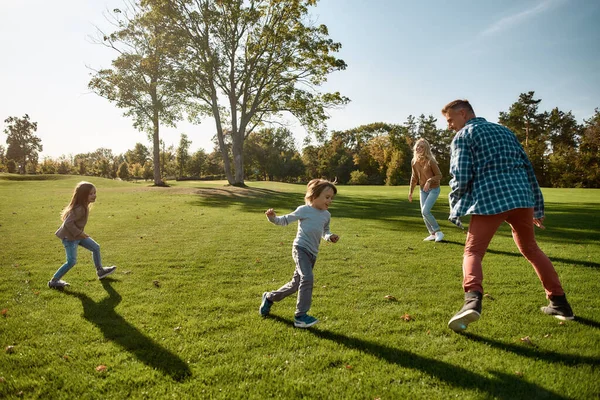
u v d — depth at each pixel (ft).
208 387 7.82
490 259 19.27
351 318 11.61
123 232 27.86
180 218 36.09
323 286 14.84
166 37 82.38
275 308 12.51
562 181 165.78
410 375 8.30
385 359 9.04
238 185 94.07
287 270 17.37
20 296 13.53
